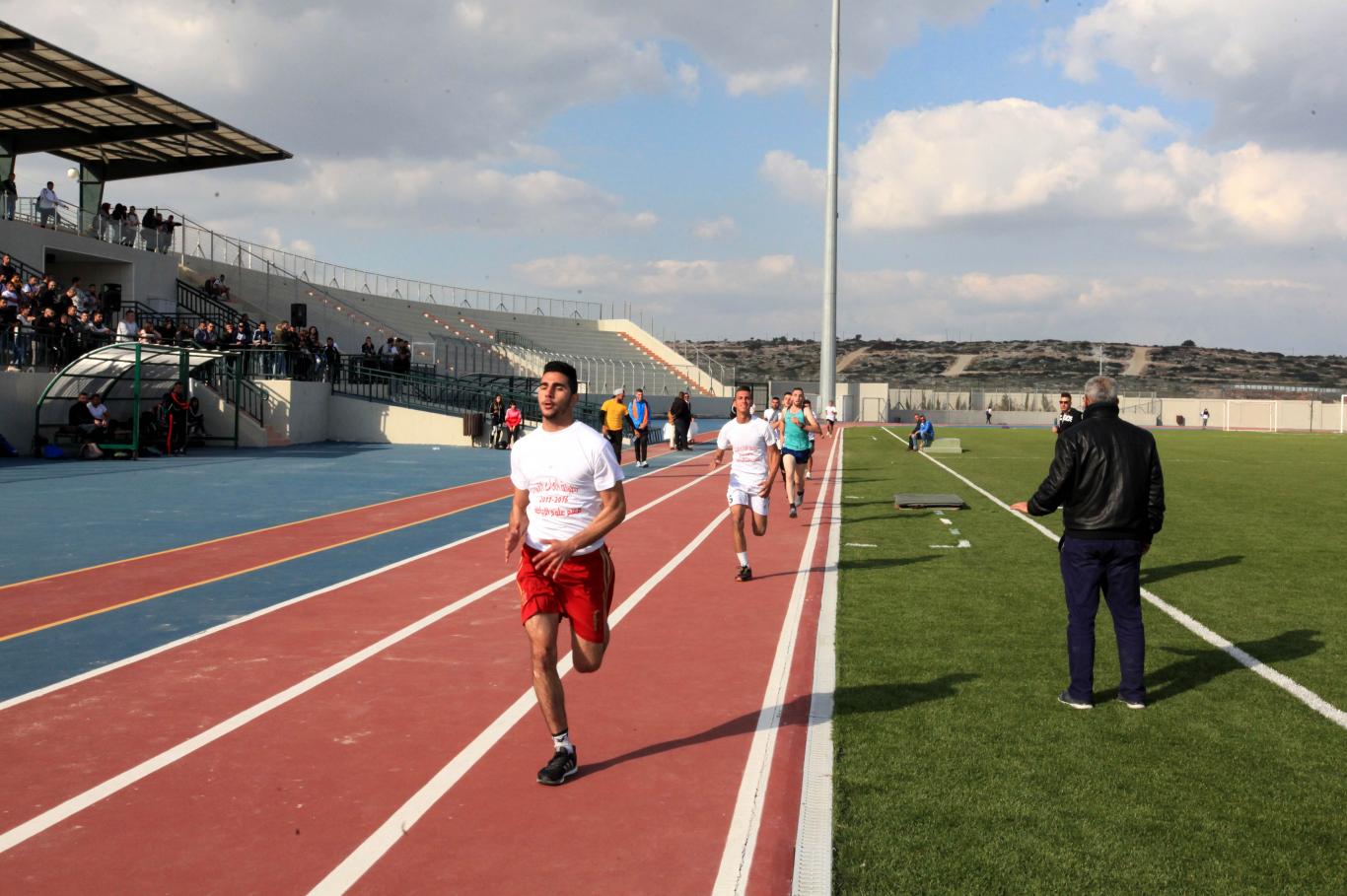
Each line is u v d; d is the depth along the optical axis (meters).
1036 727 5.36
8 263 25.95
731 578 10.09
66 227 31.03
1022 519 14.98
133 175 37.50
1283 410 82.88
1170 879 3.67
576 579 4.79
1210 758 4.91
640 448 25.45
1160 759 4.89
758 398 72.31
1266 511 16.50
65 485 18.28
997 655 6.90
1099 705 5.78
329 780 4.71
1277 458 32.94
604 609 4.90
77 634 7.54
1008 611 8.34
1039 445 40.38
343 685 6.24
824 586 9.53
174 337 29.84
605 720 5.59
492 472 22.38
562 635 7.58
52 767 4.86
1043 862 3.80
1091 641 5.74
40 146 32.72
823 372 56.06
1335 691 6.07
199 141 34.72
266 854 3.95
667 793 4.55
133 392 28.28
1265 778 4.65
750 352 148.50
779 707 5.79
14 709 5.75
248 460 24.98
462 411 34.50
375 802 4.45
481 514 15.03
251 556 11.10
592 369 60.22
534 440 4.84
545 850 3.98
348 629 7.73
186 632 7.62
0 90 28.16
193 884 3.70
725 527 13.98
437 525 13.70
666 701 5.93
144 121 32.16
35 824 4.21
